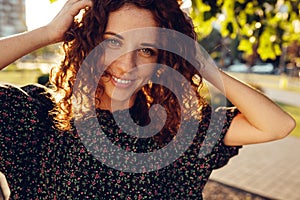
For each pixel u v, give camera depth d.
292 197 5.59
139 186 1.36
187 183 1.43
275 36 4.09
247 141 1.48
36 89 1.47
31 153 1.37
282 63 41.00
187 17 1.44
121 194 1.35
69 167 1.34
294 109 14.88
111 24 1.25
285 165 7.27
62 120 1.36
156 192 1.38
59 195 1.35
